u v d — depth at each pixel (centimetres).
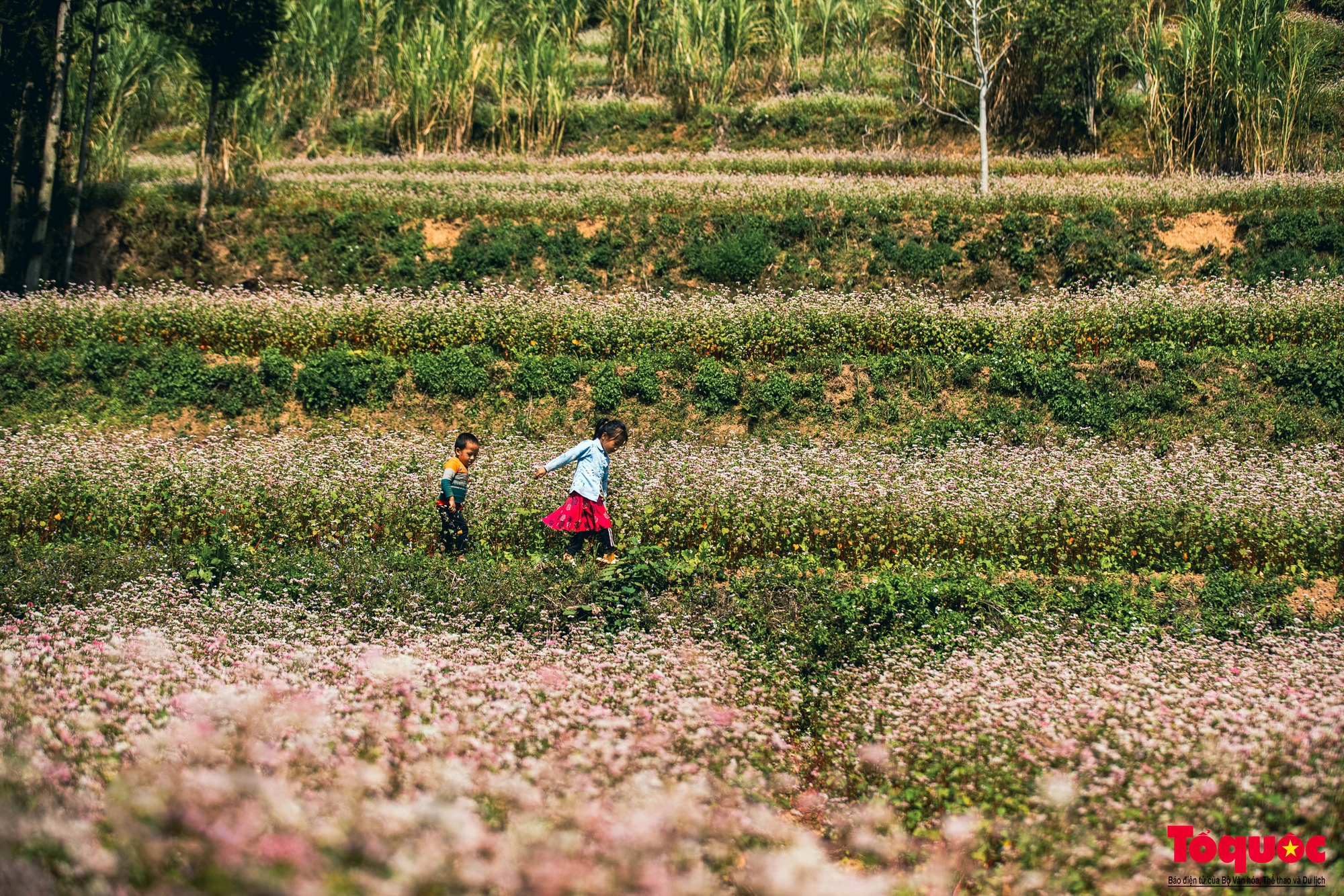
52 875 345
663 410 1398
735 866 434
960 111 2653
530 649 688
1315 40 2658
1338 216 1798
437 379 1411
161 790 377
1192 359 1398
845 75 3030
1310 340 1431
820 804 538
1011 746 542
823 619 782
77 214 1825
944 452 1234
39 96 1947
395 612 771
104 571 815
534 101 2702
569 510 905
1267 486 1036
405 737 502
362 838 354
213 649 653
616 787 450
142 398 1377
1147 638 750
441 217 1922
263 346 1505
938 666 709
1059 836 458
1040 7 2419
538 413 1398
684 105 2830
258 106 2228
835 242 1831
